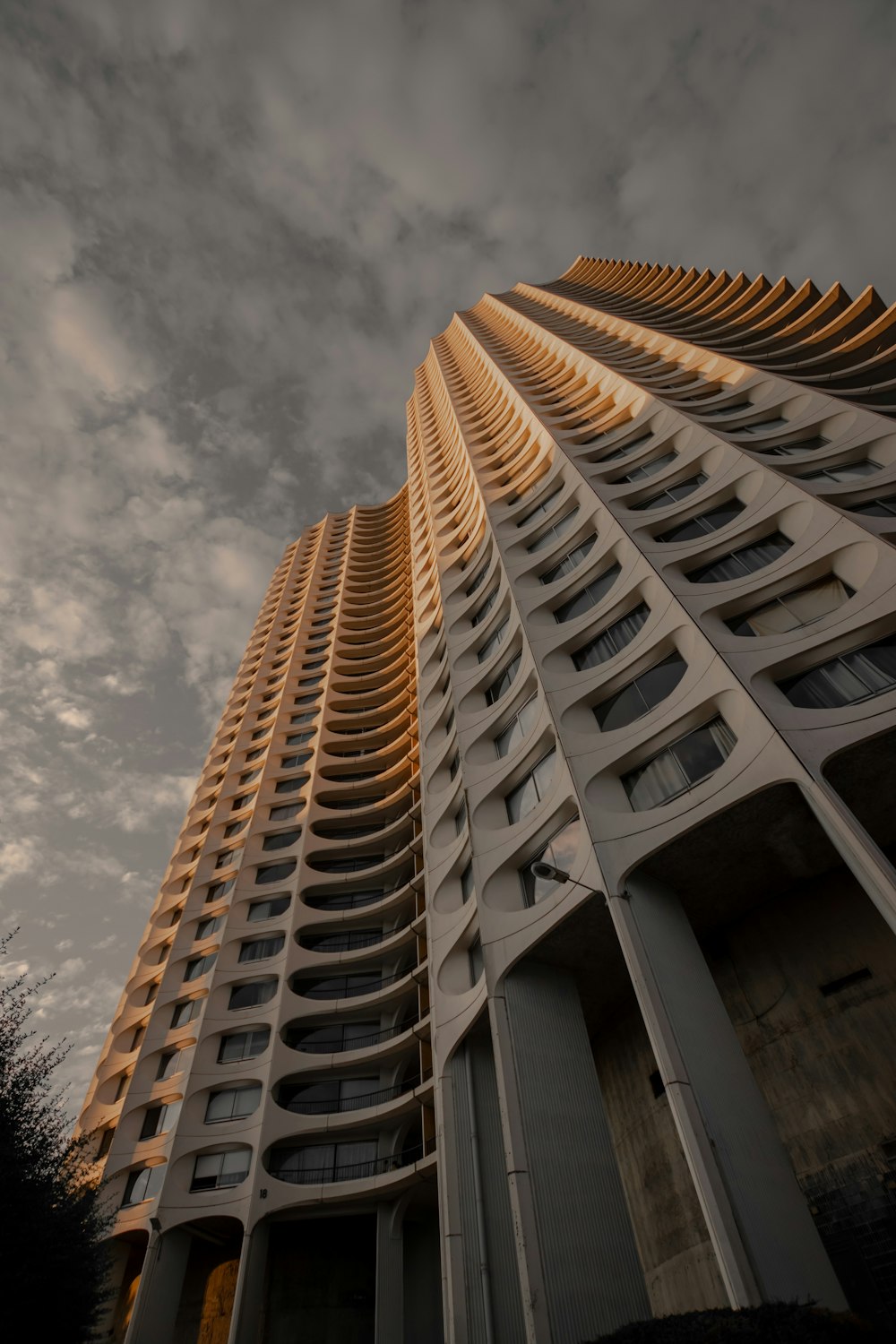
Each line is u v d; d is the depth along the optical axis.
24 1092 14.61
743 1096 13.15
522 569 27.92
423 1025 30.62
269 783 48.56
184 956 40.59
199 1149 31.39
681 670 18.84
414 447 63.75
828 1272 11.38
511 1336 15.74
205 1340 29.73
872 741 14.19
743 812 15.16
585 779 18.33
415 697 49.94
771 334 38.16
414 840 39.00
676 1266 16.11
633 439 31.06
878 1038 14.49
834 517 18.70
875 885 11.78
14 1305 12.81
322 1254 30.52
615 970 18.95
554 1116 15.58
